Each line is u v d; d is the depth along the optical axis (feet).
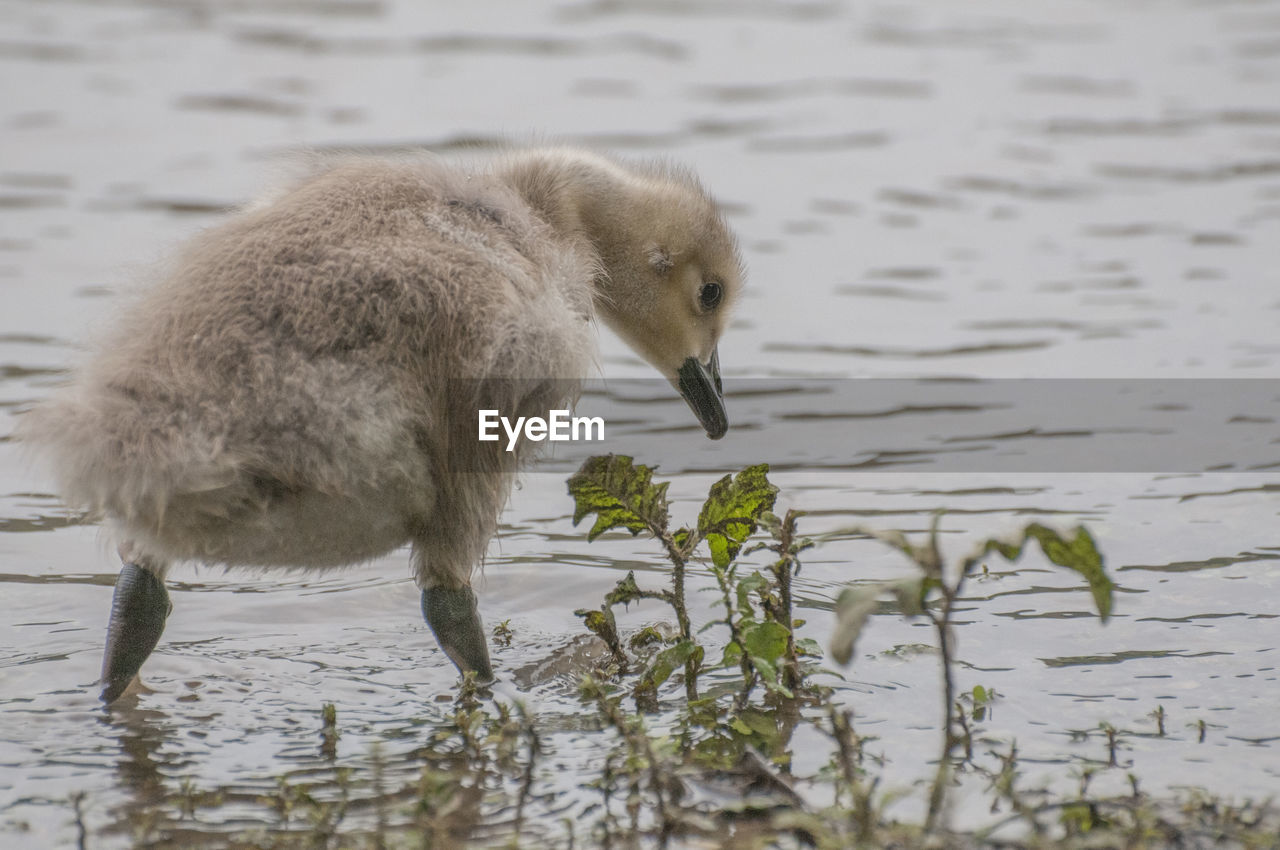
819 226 70.95
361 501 29.43
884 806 23.77
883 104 90.74
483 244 31.37
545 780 27.07
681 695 31.17
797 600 36.40
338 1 113.50
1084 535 26.20
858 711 30.01
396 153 37.88
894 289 63.21
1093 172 79.15
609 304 39.63
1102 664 32.22
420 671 32.94
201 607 36.65
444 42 102.78
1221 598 35.65
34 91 88.22
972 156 81.46
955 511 41.86
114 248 64.08
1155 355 54.95
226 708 30.73
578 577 38.22
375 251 30.01
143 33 102.78
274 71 94.27
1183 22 111.55
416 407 29.50
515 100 88.53
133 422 27.68
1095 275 64.44
